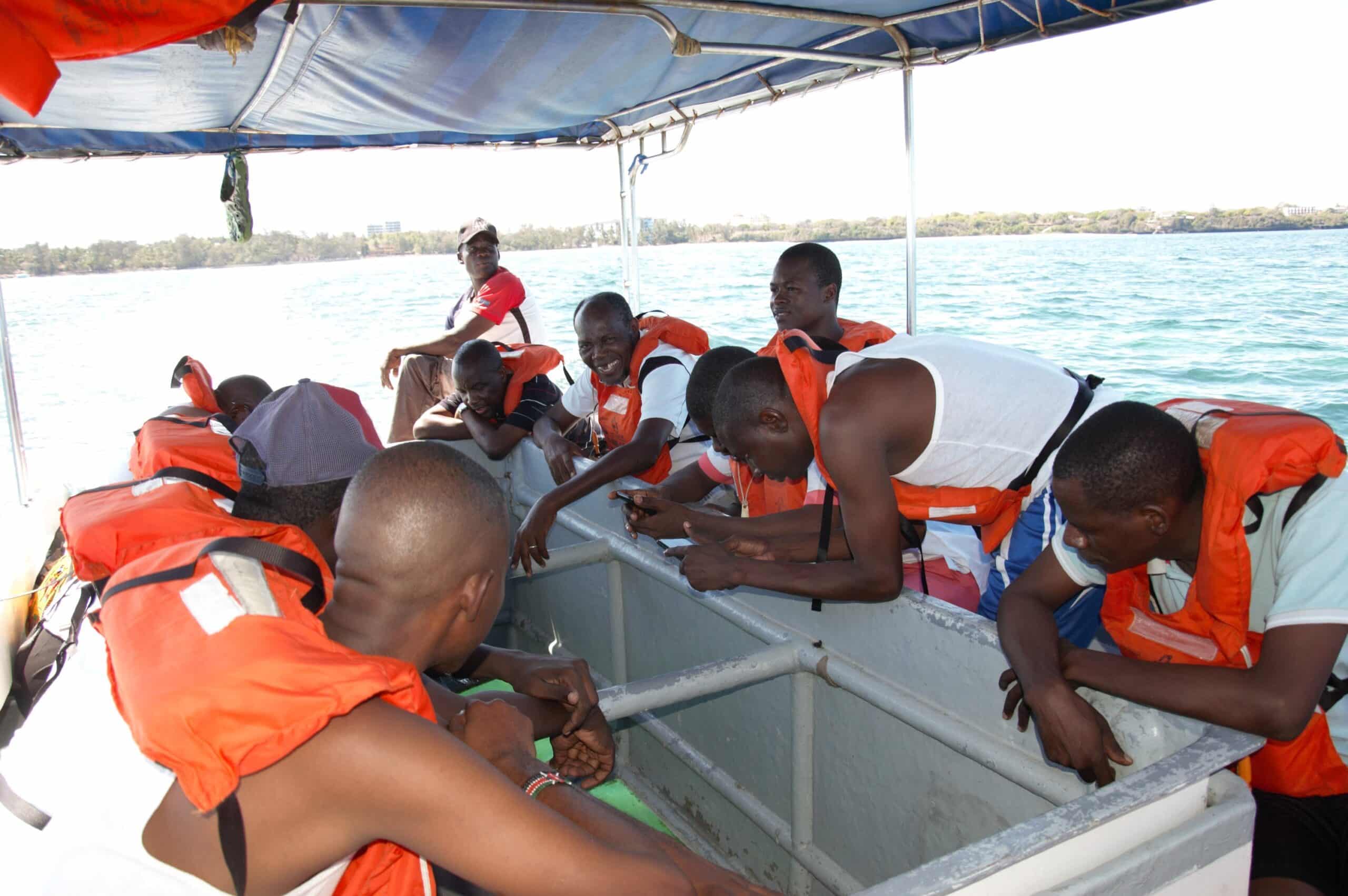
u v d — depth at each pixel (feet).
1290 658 4.13
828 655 6.24
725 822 7.82
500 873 2.88
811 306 9.64
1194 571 4.96
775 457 6.61
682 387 9.82
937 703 5.52
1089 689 4.62
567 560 8.46
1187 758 3.76
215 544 3.32
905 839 5.98
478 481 3.55
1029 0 10.64
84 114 13.28
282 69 11.74
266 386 10.34
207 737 2.57
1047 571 5.15
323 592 3.62
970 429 5.67
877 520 5.56
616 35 11.63
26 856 3.05
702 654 7.95
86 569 4.66
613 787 9.04
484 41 11.30
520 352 11.94
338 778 2.77
